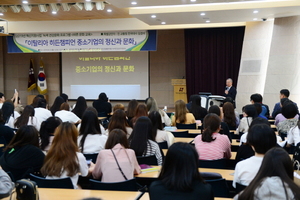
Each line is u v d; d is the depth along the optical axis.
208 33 11.92
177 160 1.75
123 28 10.31
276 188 1.58
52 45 10.90
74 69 13.75
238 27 11.52
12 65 14.47
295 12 8.16
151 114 4.25
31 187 1.99
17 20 10.73
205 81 12.12
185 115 5.95
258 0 7.52
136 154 3.44
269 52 9.20
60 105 7.07
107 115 8.03
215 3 7.86
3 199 2.23
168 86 13.20
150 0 7.09
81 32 10.70
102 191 2.56
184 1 7.21
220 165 3.43
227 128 4.80
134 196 2.45
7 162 3.00
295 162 3.05
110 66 13.45
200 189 1.73
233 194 3.17
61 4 8.34
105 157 2.89
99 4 8.17
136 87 13.34
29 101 14.05
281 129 4.72
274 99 9.02
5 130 4.58
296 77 8.77
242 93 9.87
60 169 2.76
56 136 2.85
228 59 11.74
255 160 2.38
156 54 13.26
